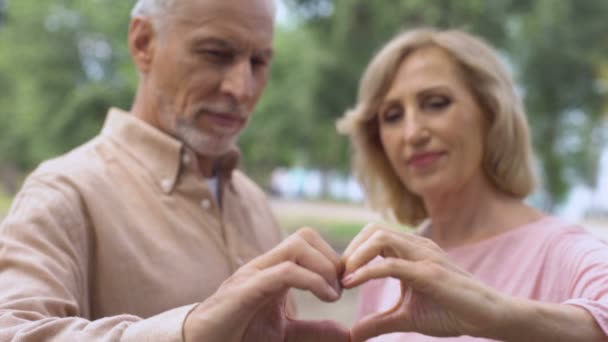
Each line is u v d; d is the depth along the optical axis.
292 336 1.26
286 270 1.08
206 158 2.08
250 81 1.90
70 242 1.61
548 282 1.68
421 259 1.13
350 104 10.05
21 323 1.24
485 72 1.94
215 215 2.00
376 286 2.25
